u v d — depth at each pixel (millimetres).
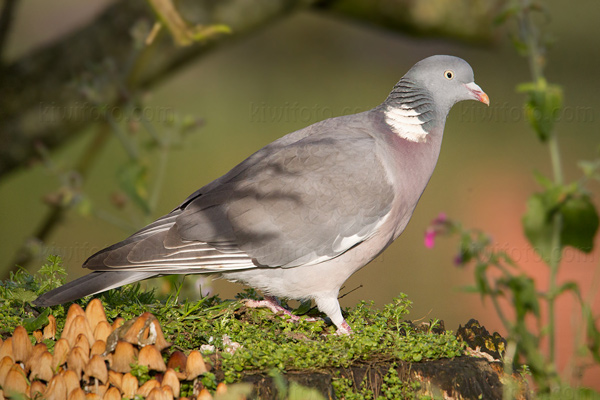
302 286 8070
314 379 6598
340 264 8078
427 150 8617
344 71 31562
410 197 8398
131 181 9594
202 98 27453
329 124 8750
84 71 10977
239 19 11398
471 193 20125
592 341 6930
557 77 30453
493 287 6910
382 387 6824
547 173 21703
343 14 12664
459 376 6898
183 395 6359
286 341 7535
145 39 9836
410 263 16078
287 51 33562
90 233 17172
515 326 6816
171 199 18688
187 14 11047
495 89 28875
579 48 33906
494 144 25094
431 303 13602
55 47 10992
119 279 7586
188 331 7574
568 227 7016
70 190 9781
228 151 23000
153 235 7898
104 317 6836
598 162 7004
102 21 10984
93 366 6109
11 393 5641
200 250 7848
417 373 6949
